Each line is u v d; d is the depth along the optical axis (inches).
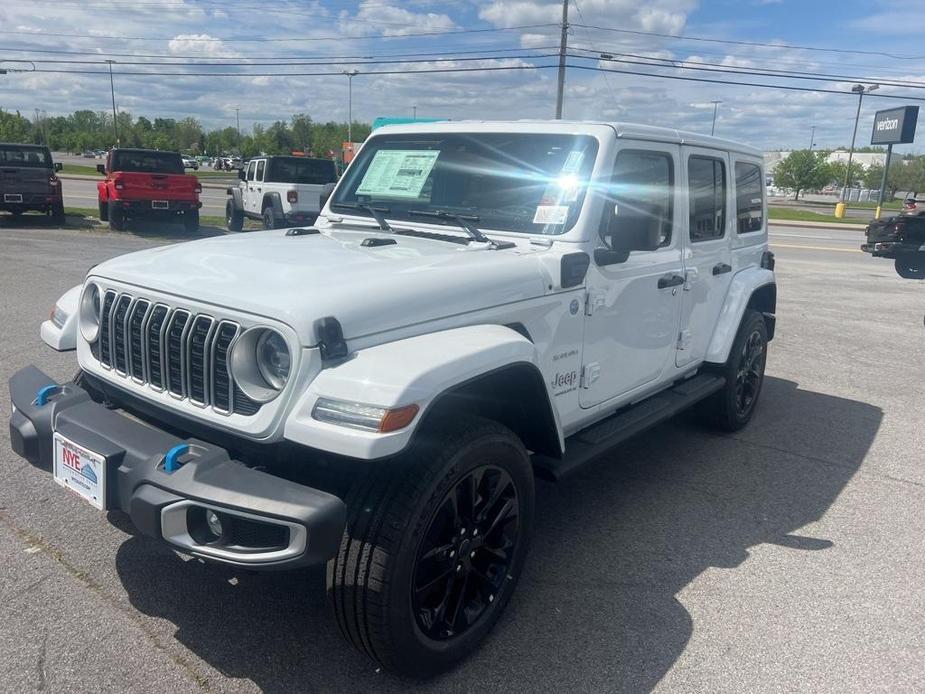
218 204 1170.6
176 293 110.6
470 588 119.0
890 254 631.2
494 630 123.8
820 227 1354.6
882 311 448.5
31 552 139.1
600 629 125.3
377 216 163.9
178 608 124.9
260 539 97.2
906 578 145.8
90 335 128.0
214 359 105.0
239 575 135.5
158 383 115.3
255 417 100.6
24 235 634.2
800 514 172.9
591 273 142.3
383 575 98.4
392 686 109.4
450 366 101.1
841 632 127.3
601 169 142.0
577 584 138.9
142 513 97.3
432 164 162.4
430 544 106.7
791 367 311.4
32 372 131.9
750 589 139.6
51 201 719.7
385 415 92.5
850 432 231.3
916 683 114.7
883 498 183.5
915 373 306.2
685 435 223.9
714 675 115.0
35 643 114.3
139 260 127.7
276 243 141.3
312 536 90.6
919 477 197.5
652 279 164.1
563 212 140.6
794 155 3329.2
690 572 144.9
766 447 215.8
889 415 249.8
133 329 117.9
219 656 113.7
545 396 121.9
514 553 122.4
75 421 114.3
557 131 149.3
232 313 102.9
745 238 217.2
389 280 110.7
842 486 189.9
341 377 97.2
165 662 111.7
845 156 4264.3
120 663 111.0
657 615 130.1
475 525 114.0
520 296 127.0
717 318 203.8
